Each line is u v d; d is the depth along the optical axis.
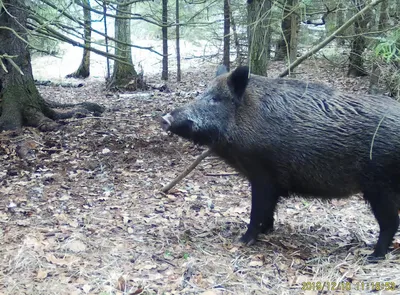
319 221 2.88
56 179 3.48
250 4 4.12
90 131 4.59
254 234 2.52
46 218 2.81
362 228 2.79
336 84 6.63
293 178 2.36
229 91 2.32
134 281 2.10
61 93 7.59
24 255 2.28
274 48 8.49
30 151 4.01
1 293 2.00
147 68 10.15
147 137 4.46
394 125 2.20
